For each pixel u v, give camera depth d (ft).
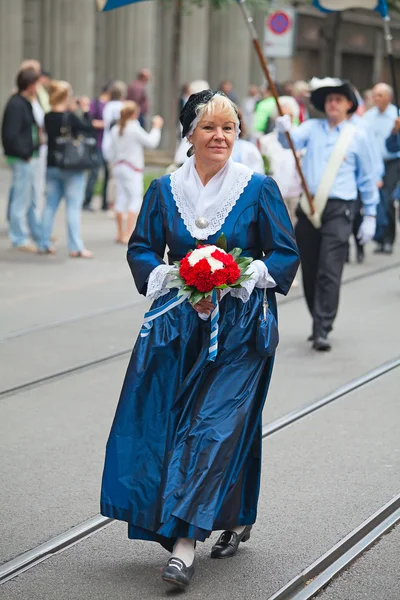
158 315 17.47
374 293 43.88
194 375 17.03
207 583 17.24
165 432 17.10
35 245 54.90
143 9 113.39
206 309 17.02
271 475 22.39
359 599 16.83
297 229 34.30
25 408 26.84
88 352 32.60
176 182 17.80
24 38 105.70
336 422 26.25
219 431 16.78
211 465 16.56
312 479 22.21
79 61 105.40
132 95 88.79
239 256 17.39
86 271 46.93
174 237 17.63
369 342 35.04
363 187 34.19
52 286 43.09
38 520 19.74
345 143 33.53
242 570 17.75
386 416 26.86
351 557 18.34
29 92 51.26
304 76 137.08
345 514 20.31
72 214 50.70
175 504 16.38
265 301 17.56
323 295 33.68
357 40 149.69
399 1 79.05
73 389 28.63
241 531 18.40
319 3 35.45
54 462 22.91
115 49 113.91
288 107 43.78
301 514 20.26
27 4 104.99
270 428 25.54
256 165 38.40
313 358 32.76
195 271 16.67
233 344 17.28
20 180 51.62
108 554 18.39
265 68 32.40
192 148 17.85
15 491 21.20
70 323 36.40
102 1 30.27
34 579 17.28
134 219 56.54
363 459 23.53
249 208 17.53
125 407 17.22
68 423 25.67
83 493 21.15
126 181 55.72
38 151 52.03
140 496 16.89
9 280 44.11
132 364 17.39
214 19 126.82
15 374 29.94
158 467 16.99
